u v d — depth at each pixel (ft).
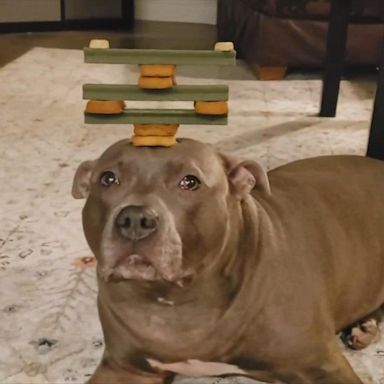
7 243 6.01
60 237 6.13
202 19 16.49
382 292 4.77
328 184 4.68
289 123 9.13
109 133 8.71
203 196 3.53
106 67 11.76
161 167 3.52
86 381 4.33
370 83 11.05
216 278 3.68
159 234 3.32
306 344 3.91
